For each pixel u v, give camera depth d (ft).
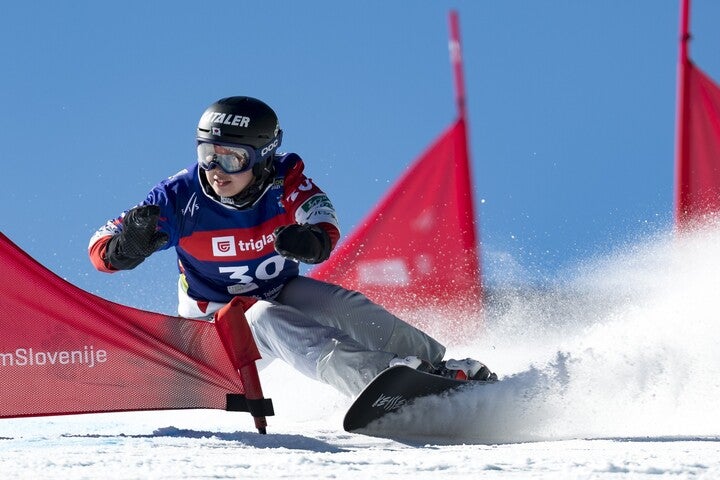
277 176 53.52
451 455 38.96
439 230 96.94
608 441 46.34
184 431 49.52
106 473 32.68
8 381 49.93
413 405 48.60
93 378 50.52
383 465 35.22
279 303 54.54
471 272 92.43
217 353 50.83
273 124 52.21
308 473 33.04
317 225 51.52
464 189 97.45
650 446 43.11
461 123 99.71
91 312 50.37
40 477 31.63
